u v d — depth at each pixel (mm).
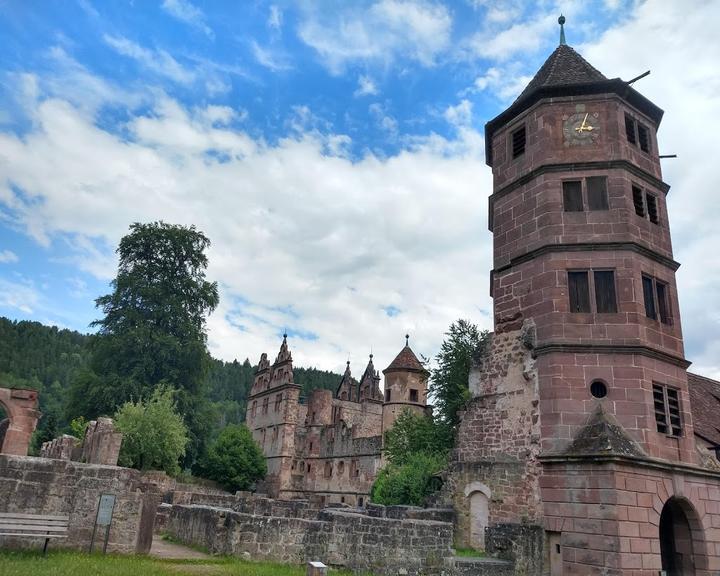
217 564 16891
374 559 18406
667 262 23391
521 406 22859
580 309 22047
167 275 55562
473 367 25469
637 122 25047
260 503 30141
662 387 21484
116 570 13906
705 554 20406
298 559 18781
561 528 19531
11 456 16031
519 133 25938
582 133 24062
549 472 20344
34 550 15445
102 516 16547
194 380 53469
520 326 23547
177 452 44094
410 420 41250
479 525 23484
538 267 23047
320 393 67688
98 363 51094
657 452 20156
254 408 77312
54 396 105375
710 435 25000
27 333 128125
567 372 21234
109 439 24344
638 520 18656
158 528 25547
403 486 31344
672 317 22891
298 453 67875
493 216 26031
